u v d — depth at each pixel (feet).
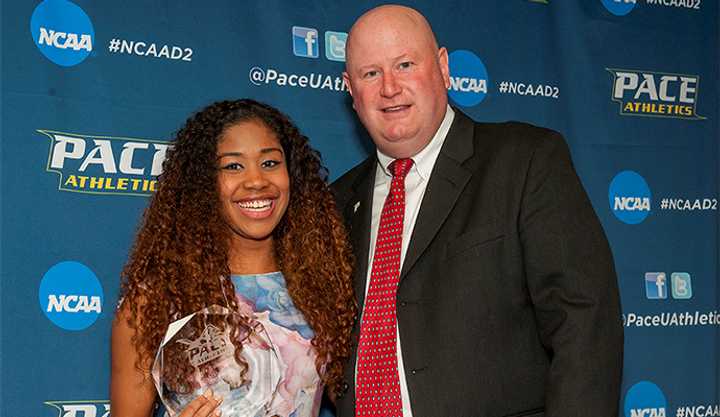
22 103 8.96
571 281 7.00
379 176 8.48
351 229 8.39
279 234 8.12
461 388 7.21
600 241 7.22
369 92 7.86
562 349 6.91
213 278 7.54
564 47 10.91
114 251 9.23
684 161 11.28
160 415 8.39
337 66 10.11
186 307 7.38
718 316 11.28
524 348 7.39
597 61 11.02
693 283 11.19
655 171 11.14
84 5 9.22
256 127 7.79
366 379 7.68
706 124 11.41
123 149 9.30
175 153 7.94
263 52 9.84
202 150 7.72
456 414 7.20
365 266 8.07
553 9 10.92
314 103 10.02
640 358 10.92
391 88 7.70
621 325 7.11
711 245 11.32
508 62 10.69
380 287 7.80
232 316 7.28
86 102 9.19
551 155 7.47
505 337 7.32
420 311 7.47
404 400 7.47
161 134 9.43
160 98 9.45
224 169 7.68
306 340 7.71
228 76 9.70
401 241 7.86
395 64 7.75
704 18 11.49
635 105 11.13
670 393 11.02
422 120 7.78
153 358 7.22
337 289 7.99
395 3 10.33
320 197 8.22
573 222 7.18
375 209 8.33
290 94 9.93
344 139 10.10
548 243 7.11
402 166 8.11
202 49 9.62
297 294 7.84
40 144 9.01
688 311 11.16
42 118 9.02
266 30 9.86
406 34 7.77
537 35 10.84
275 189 7.68
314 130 9.99
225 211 7.69
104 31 9.29
